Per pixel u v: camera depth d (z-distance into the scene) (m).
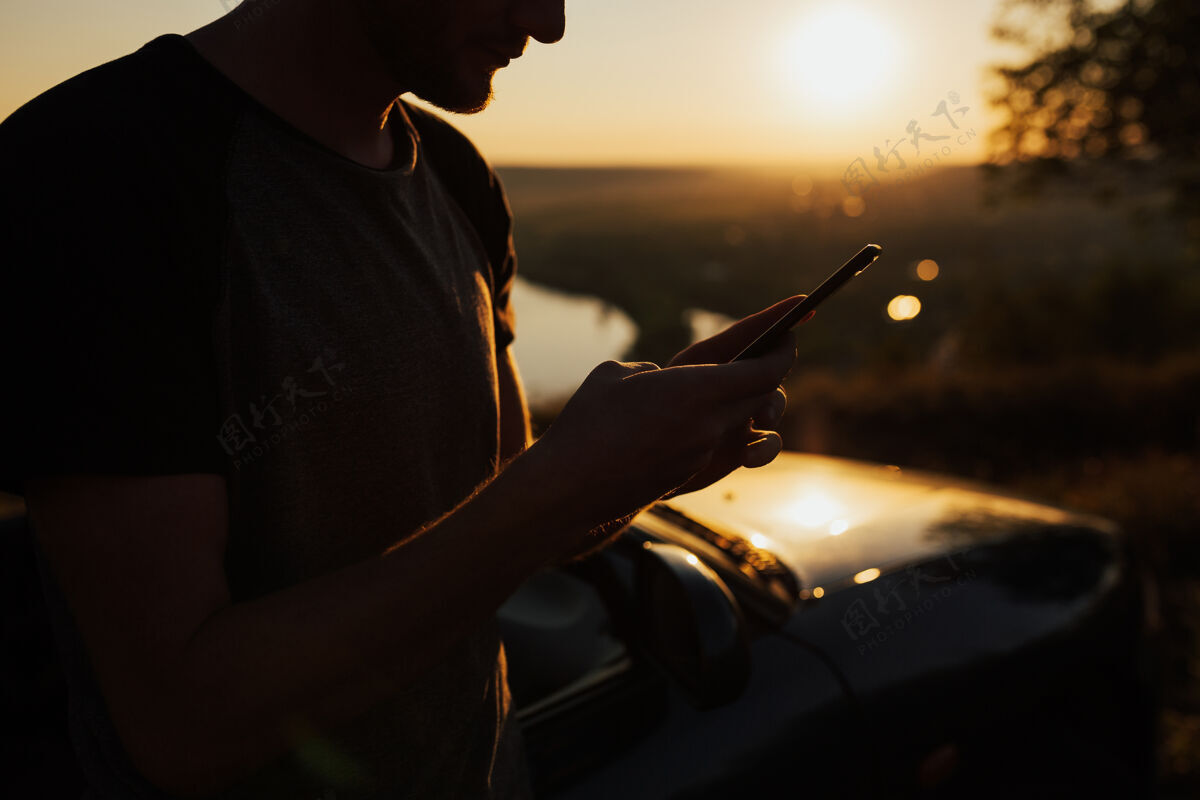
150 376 0.47
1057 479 6.15
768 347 0.56
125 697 0.48
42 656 1.37
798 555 1.72
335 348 0.60
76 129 0.49
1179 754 2.74
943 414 8.60
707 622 1.24
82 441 0.45
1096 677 1.77
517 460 0.50
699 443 0.49
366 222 0.64
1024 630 1.68
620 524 0.92
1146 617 1.95
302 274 0.59
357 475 0.64
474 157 0.88
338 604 0.48
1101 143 12.50
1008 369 10.91
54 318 0.45
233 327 0.54
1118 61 11.86
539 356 31.38
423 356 0.68
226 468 0.53
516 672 1.44
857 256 0.54
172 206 0.50
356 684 0.49
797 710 1.42
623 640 1.43
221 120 0.55
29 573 1.46
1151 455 6.62
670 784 1.28
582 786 1.24
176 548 0.48
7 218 0.46
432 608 0.49
